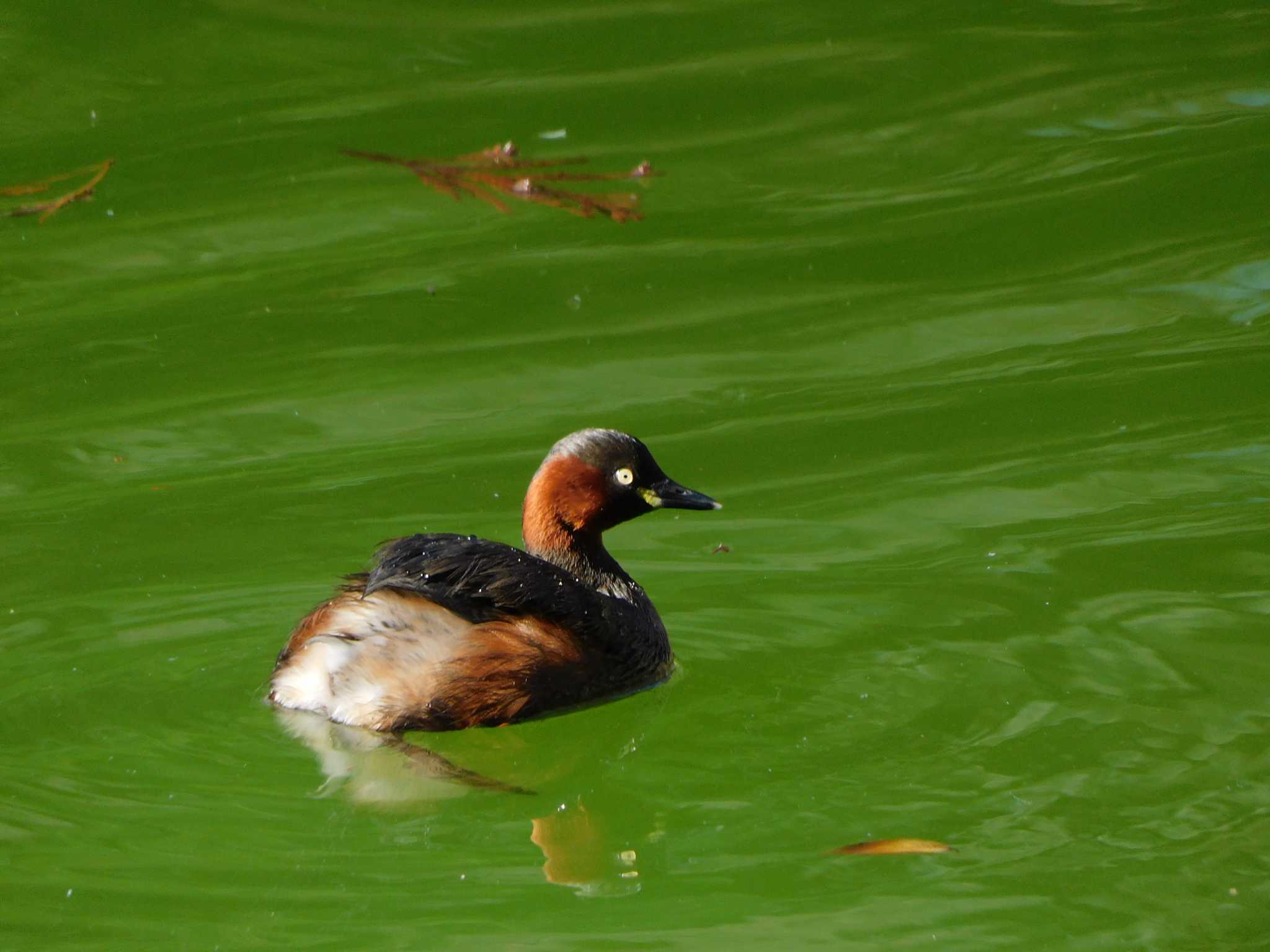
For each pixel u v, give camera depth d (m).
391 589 10.11
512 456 13.78
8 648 10.89
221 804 9.12
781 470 13.66
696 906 8.32
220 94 19.66
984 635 11.11
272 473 13.57
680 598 11.88
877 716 10.12
